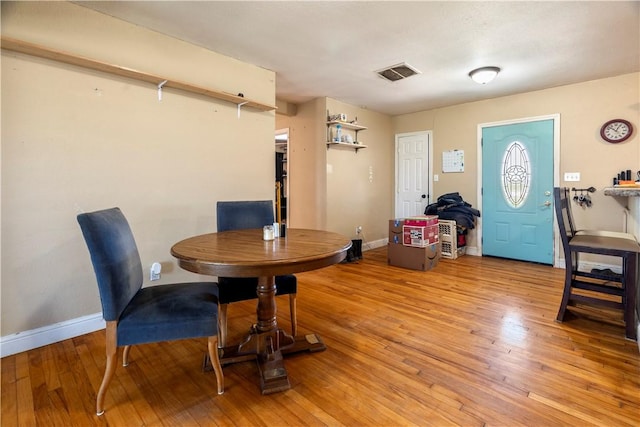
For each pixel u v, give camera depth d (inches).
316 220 179.8
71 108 83.1
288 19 92.4
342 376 66.8
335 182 180.9
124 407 57.3
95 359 73.8
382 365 70.9
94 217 54.9
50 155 80.2
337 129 172.9
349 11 88.4
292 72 134.4
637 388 61.5
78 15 83.7
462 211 175.2
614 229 140.1
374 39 104.7
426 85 151.6
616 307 85.2
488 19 92.5
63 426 52.6
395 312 101.3
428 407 57.0
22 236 76.9
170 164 103.0
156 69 98.9
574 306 104.1
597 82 142.6
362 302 110.5
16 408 56.8
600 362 70.9
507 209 171.5
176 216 104.9
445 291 121.3
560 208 90.5
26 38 76.0
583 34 101.2
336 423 53.3
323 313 101.0
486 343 80.3
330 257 60.2
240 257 56.2
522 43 107.4
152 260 99.7
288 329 89.6
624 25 95.5
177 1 83.1
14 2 74.4
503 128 170.2
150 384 64.2
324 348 77.9
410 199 211.2
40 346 79.4
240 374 67.9
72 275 84.4
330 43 107.7
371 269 154.8
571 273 90.5
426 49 112.1
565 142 151.6
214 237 78.3
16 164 75.5
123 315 56.9
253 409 56.8
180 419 54.4
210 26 96.2
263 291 72.1
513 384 63.4
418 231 151.6
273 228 75.2
